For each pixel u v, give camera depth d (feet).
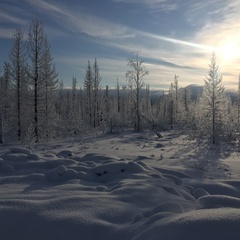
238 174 34.88
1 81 143.64
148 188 19.72
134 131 140.36
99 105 194.29
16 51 102.89
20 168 27.45
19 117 99.55
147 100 282.56
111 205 16.21
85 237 13.08
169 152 59.72
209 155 57.77
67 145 70.28
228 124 101.24
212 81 97.04
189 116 177.68
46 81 102.83
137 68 148.15
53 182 22.97
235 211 12.60
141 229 12.83
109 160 31.78
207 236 10.84
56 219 14.19
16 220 14.21
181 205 16.74
